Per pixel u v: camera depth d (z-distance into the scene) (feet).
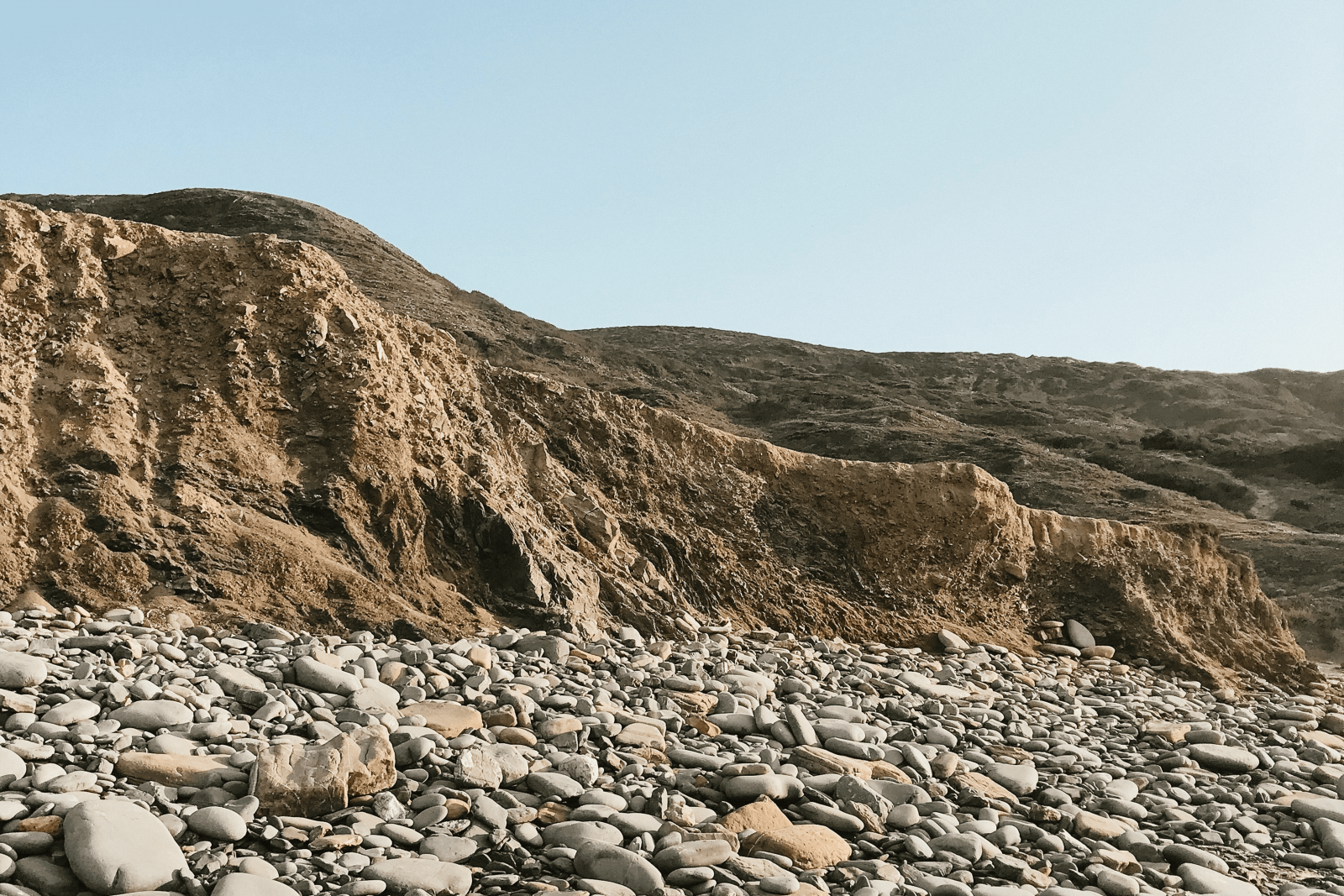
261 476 40.22
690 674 37.04
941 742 33.91
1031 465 183.01
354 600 37.42
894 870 22.40
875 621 55.57
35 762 20.70
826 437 202.08
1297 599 109.91
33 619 30.30
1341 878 27.17
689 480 56.54
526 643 37.22
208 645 30.68
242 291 45.03
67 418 38.14
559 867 20.49
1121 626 61.52
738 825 23.24
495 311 238.07
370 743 22.17
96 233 44.39
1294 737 46.06
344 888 18.03
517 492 48.24
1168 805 31.55
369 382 44.16
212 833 19.10
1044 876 23.76
